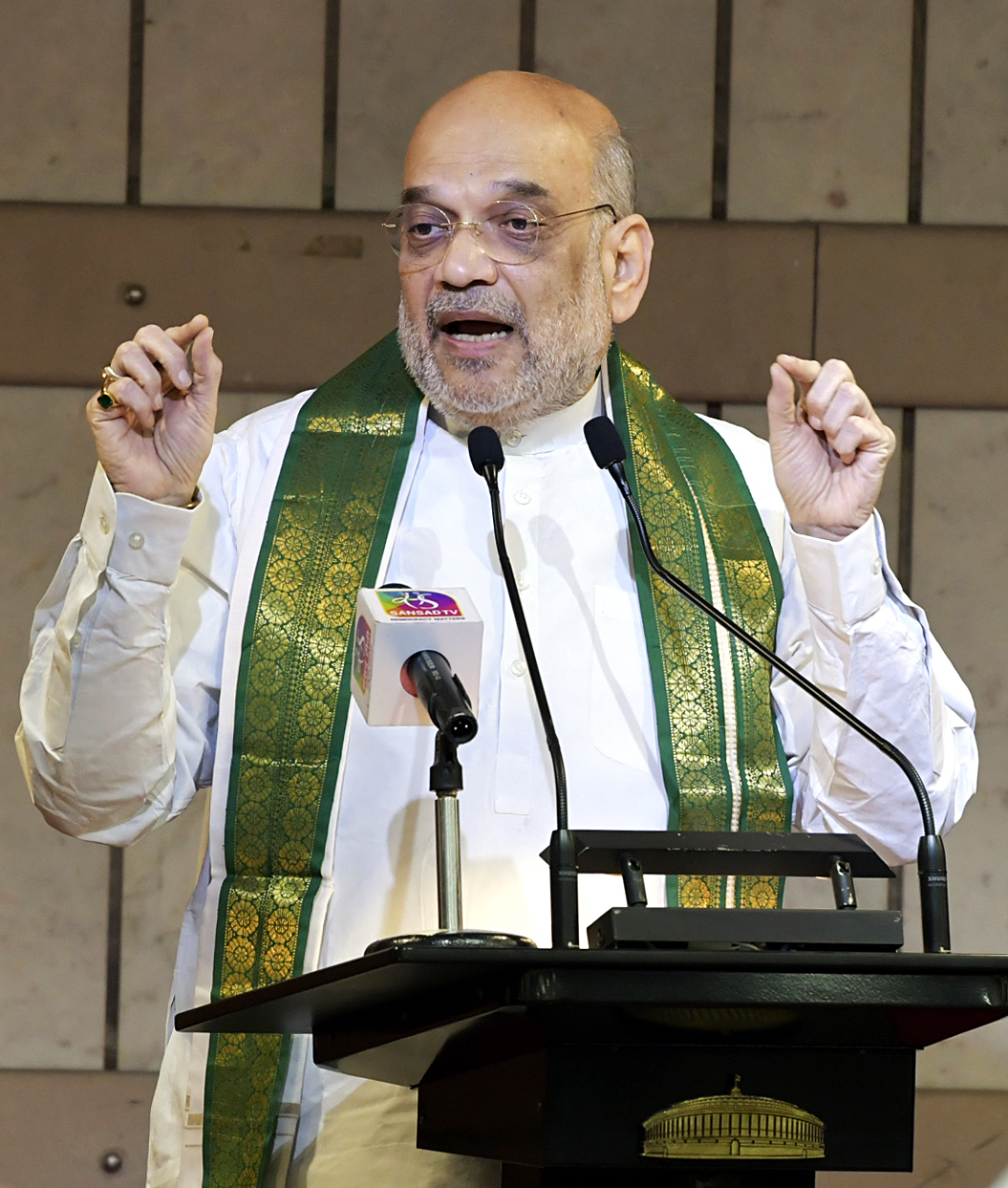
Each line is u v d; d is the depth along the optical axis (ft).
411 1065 20.65
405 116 48.73
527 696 27.07
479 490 28.91
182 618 28.04
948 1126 47.37
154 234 48.19
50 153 48.32
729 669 28.37
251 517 28.86
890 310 48.75
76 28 48.39
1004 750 48.21
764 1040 17.89
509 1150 18.51
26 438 48.01
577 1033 17.42
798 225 48.83
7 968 47.11
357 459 29.32
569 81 48.78
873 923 17.63
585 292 27.96
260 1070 25.48
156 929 47.47
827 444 24.66
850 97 49.08
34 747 25.17
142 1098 46.85
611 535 28.91
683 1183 18.26
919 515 48.73
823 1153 18.01
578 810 26.73
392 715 20.56
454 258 26.86
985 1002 16.62
